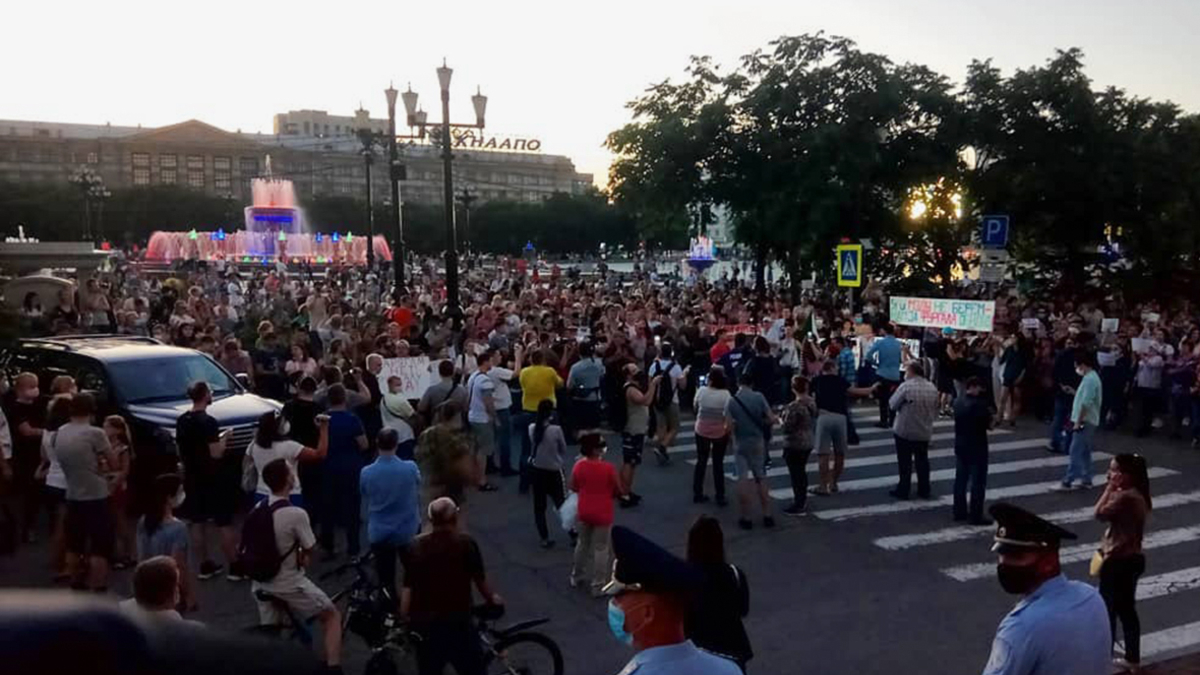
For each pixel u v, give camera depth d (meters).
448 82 21.58
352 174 169.88
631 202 33.69
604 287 39.00
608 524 9.27
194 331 18.38
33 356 13.70
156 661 0.71
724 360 17.62
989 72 32.44
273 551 6.90
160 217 115.69
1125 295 31.98
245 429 11.77
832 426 12.98
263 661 0.80
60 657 0.66
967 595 9.33
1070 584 3.87
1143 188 31.70
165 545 7.89
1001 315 23.97
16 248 32.53
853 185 30.28
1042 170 31.36
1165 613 8.83
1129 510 7.23
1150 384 17.00
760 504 12.62
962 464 11.78
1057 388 15.70
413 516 8.32
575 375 14.40
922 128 32.38
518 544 10.98
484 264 93.56
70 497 8.84
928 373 18.95
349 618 7.36
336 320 19.17
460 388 13.12
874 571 10.02
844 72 30.41
